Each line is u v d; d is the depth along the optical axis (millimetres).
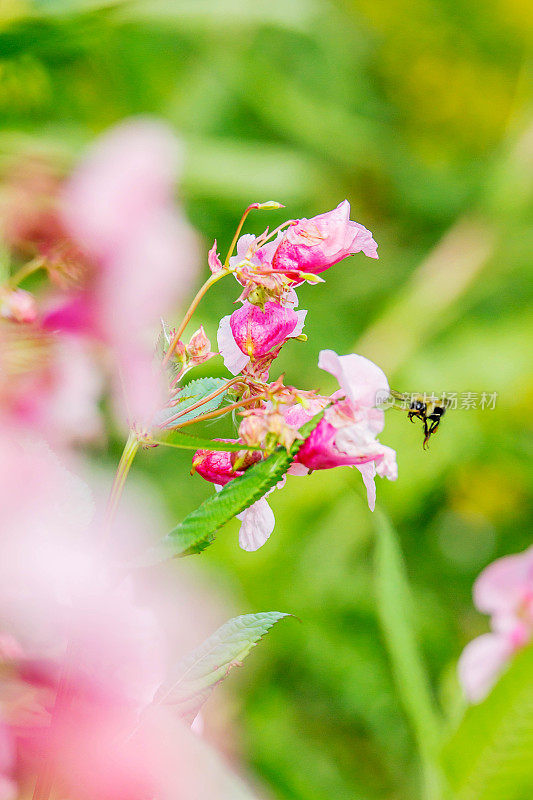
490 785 1277
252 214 2922
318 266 1211
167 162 1033
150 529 1155
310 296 3291
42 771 1107
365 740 2502
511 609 1491
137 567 1139
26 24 1625
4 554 1072
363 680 2516
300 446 1188
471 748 1278
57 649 1104
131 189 1031
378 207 3688
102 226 1032
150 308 1039
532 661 1266
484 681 1483
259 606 2502
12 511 1068
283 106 3256
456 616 3201
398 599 1396
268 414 1181
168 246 1033
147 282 1035
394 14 3857
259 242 1217
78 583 1098
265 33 3469
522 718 1269
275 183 2705
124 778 1103
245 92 3191
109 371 1074
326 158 3494
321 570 2734
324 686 2553
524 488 3488
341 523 2848
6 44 1641
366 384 1187
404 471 3023
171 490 2400
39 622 1093
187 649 1191
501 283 3545
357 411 1187
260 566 2549
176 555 1152
